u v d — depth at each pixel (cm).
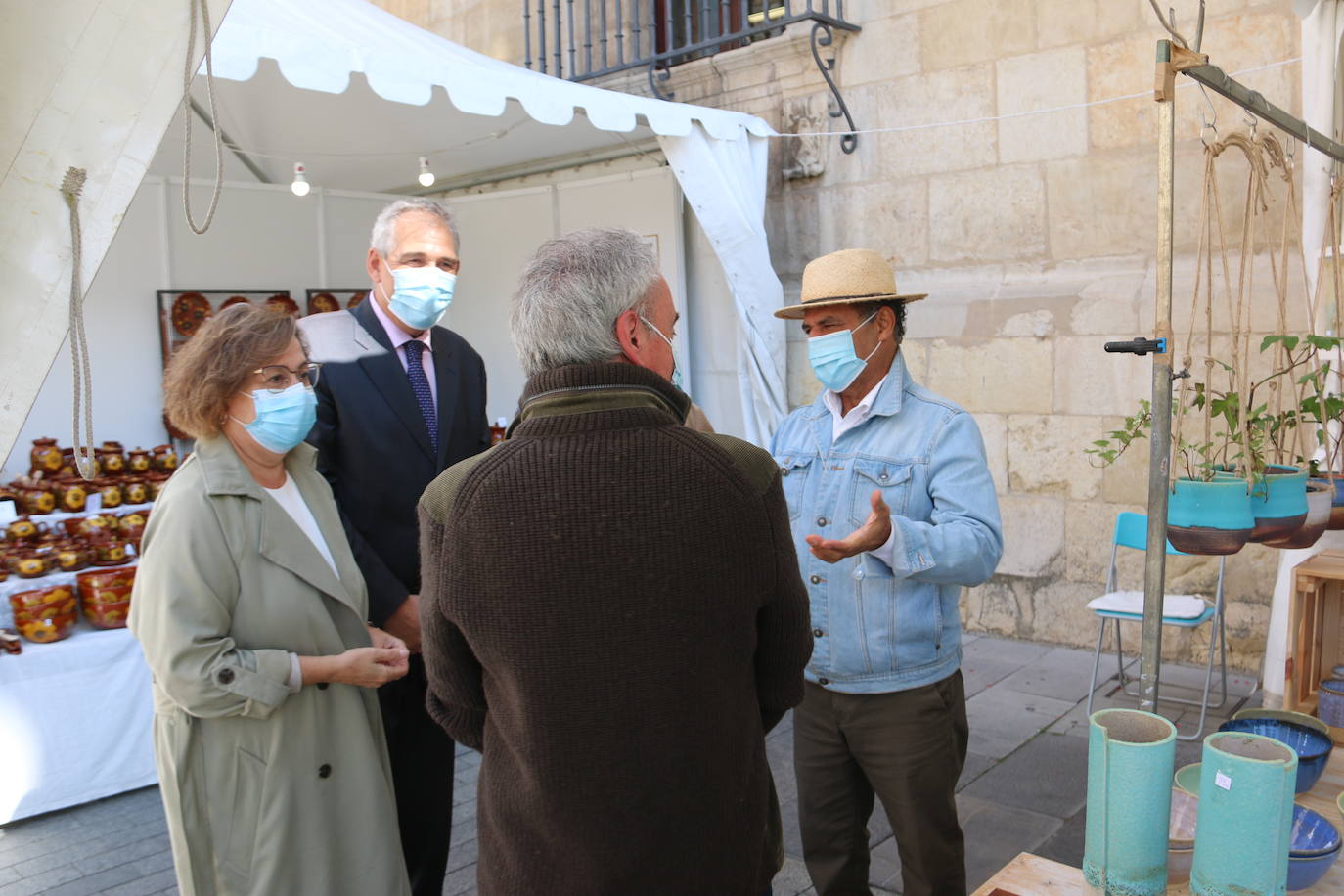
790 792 346
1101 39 449
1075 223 464
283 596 194
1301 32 383
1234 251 419
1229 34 418
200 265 571
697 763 125
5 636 331
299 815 190
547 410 128
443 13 762
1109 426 457
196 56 116
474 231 660
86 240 113
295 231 618
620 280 132
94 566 377
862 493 212
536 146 562
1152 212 440
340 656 194
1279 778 118
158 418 558
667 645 123
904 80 510
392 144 543
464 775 371
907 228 517
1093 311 456
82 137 112
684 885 125
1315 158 353
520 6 705
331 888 193
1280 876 120
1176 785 158
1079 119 458
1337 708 222
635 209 584
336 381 246
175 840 187
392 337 256
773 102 558
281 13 355
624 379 129
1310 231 357
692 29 620
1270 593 423
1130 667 448
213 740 186
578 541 121
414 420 252
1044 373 473
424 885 253
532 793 125
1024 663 460
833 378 217
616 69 603
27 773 334
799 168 547
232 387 193
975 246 495
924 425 212
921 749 207
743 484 128
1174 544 212
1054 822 315
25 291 112
